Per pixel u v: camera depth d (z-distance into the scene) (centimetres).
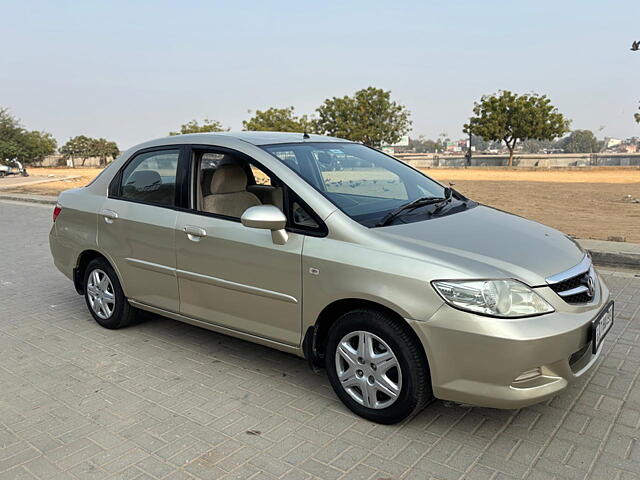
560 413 358
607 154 4512
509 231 378
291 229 370
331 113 5809
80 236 521
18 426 355
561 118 4744
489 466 303
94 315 537
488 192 1964
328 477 296
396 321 329
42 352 479
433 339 312
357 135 5650
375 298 327
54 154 7131
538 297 312
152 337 509
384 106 5675
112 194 500
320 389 400
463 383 311
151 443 332
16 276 756
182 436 340
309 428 346
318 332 370
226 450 323
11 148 5594
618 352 451
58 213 546
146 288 473
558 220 1212
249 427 349
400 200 412
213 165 453
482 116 4925
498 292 304
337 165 435
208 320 432
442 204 416
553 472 296
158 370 438
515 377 302
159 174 464
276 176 387
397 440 330
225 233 402
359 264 335
